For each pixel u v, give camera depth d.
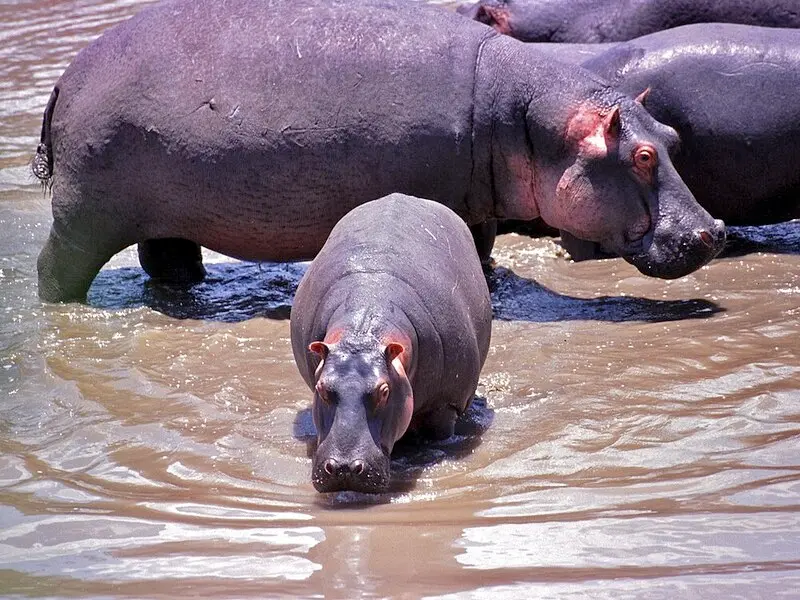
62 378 22.77
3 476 18.94
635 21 35.34
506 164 26.33
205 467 18.98
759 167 29.06
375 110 25.69
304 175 25.80
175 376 22.78
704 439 19.28
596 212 25.77
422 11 26.95
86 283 27.41
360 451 16.95
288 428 20.31
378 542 15.95
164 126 25.91
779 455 18.50
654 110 29.05
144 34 26.67
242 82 25.84
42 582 15.12
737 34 29.55
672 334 24.02
